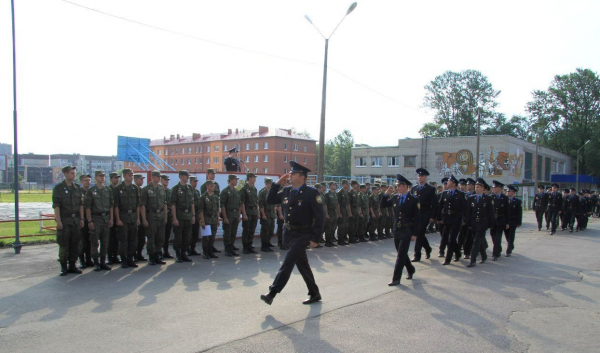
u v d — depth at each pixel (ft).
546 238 52.54
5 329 16.66
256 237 46.78
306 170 20.59
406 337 16.22
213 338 15.84
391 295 22.56
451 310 19.95
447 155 162.71
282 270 19.72
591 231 62.80
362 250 39.47
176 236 31.17
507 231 37.50
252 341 15.56
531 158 166.20
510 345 15.69
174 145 265.75
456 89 195.52
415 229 25.44
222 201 34.32
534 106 205.67
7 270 27.55
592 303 21.84
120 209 28.84
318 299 20.98
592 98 191.62
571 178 176.96
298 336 16.14
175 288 23.40
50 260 31.04
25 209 95.66
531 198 137.80
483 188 31.94
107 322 17.57
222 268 29.25
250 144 233.35
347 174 305.53
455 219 32.89
